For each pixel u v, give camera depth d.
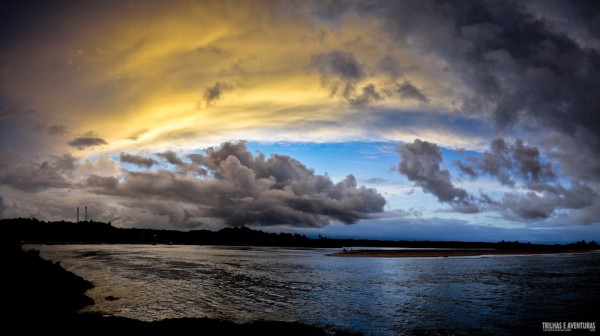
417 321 25.64
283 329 21.58
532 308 30.08
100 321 21.47
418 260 93.94
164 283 43.78
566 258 105.62
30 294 26.31
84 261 74.00
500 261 89.69
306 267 70.50
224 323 21.75
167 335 19.33
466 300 34.00
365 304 31.86
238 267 68.50
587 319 26.30
